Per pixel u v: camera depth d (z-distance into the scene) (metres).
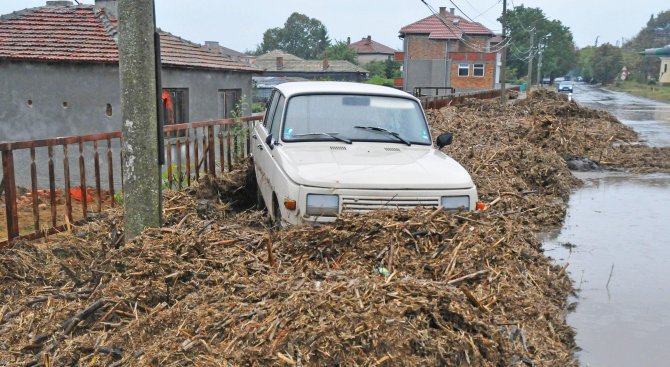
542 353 4.26
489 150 12.15
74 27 16.64
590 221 8.54
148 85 5.56
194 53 18.36
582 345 4.59
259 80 60.72
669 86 98.12
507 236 5.98
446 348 3.81
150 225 5.68
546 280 5.74
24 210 9.94
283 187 5.96
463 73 72.75
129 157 5.62
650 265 6.52
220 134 9.04
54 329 4.20
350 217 5.57
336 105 7.04
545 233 7.87
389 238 5.41
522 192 9.78
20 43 15.69
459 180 5.98
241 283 4.64
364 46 135.00
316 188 5.70
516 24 121.81
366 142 6.72
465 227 5.71
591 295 5.62
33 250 5.69
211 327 3.92
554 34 132.25
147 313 4.38
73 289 4.88
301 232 5.50
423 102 20.14
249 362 3.52
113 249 5.36
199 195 8.00
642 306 5.37
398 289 4.25
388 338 3.66
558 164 12.02
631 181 12.05
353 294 4.13
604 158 14.45
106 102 15.30
